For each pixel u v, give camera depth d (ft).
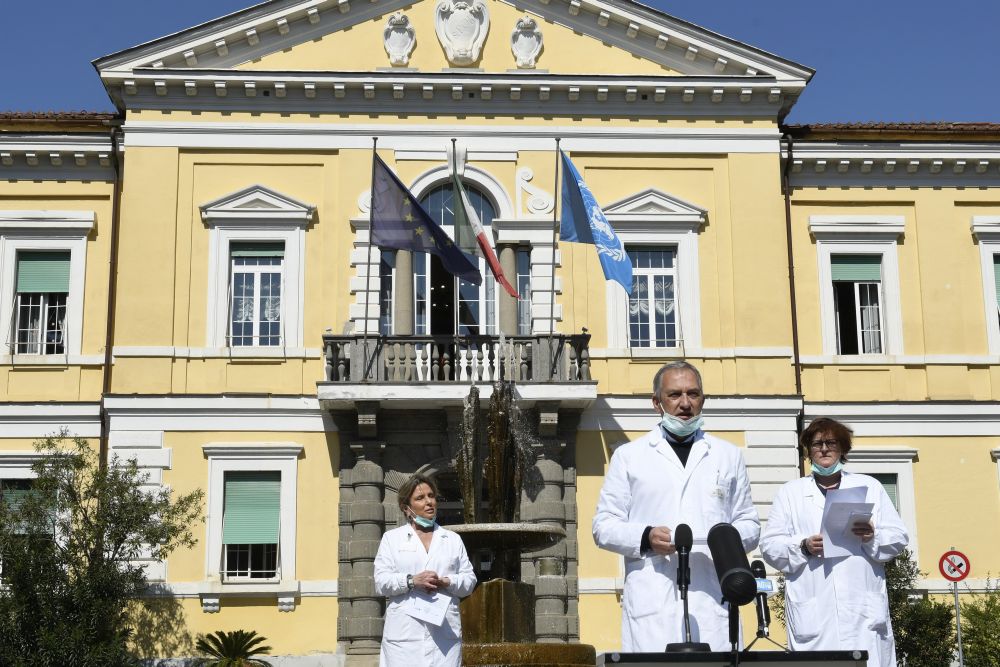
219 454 80.74
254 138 85.51
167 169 84.84
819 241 88.74
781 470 83.10
